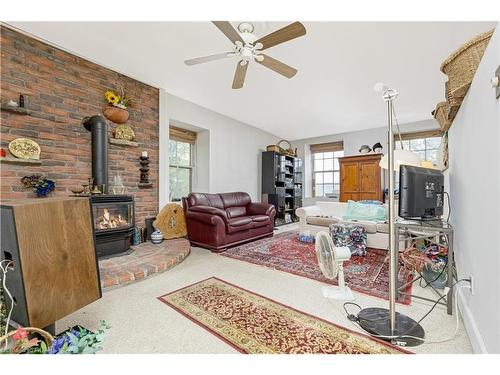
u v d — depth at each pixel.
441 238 2.40
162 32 2.33
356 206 3.90
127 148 3.37
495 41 1.04
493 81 0.99
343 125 5.64
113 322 1.60
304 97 3.98
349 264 2.82
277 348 1.33
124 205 2.93
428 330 1.49
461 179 1.81
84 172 2.90
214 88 3.71
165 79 3.42
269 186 5.93
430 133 5.22
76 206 1.25
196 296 1.98
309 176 7.05
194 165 4.96
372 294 2.02
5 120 2.34
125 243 2.92
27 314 1.01
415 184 1.85
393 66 2.90
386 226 3.29
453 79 1.57
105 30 2.32
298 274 2.49
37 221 1.06
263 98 4.07
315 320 1.62
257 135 6.13
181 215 3.95
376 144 5.48
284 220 6.14
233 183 5.41
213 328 1.53
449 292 1.68
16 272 1.02
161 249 3.09
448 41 2.38
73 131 2.81
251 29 1.97
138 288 2.15
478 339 1.21
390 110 1.48
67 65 2.76
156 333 1.47
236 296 1.98
